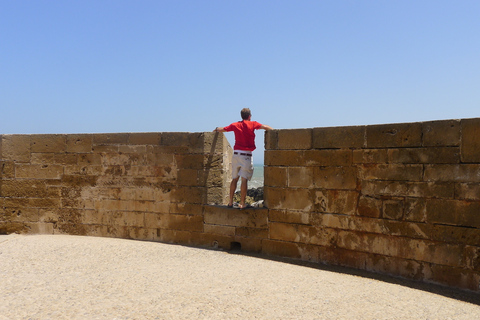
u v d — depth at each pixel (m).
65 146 8.88
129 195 8.59
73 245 7.85
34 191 8.98
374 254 6.49
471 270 5.65
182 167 8.23
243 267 6.55
